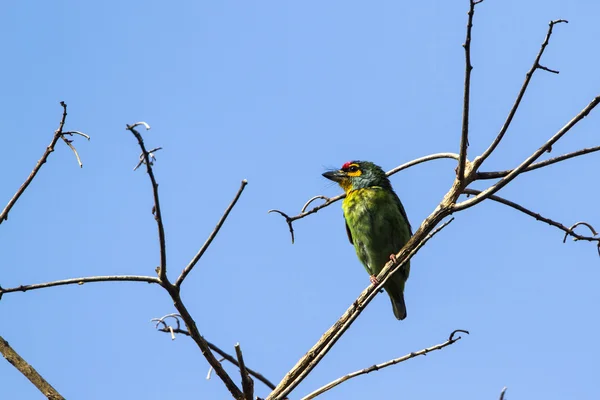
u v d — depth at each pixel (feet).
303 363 24.32
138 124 18.90
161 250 20.34
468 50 24.18
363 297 26.02
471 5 23.59
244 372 20.44
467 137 25.68
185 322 20.95
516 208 28.02
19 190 22.39
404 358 21.84
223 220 20.56
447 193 26.66
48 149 22.50
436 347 22.04
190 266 20.62
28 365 20.17
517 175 24.77
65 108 22.54
